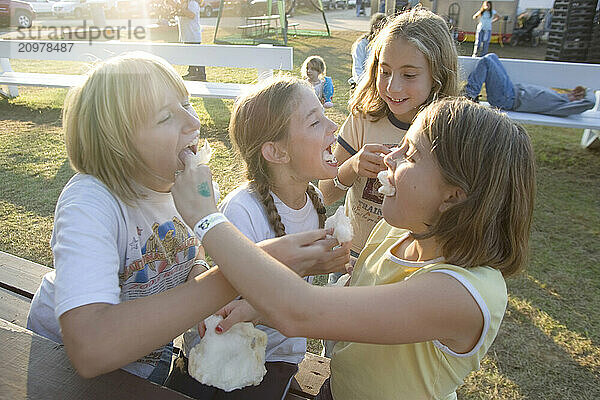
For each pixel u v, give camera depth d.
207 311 0.87
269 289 0.80
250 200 1.29
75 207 0.98
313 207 1.47
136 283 1.19
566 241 3.46
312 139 1.26
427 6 7.64
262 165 1.33
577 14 6.07
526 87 4.84
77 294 0.85
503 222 0.93
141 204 1.13
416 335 0.85
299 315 0.80
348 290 0.84
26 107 6.73
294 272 0.88
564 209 3.95
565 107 4.69
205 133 5.57
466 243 0.93
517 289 2.92
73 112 1.03
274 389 1.29
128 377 0.98
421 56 1.65
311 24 9.09
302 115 1.25
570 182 4.51
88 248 0.92
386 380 1.04
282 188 1.36
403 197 0.97
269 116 1.25
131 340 0.81
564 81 4.96
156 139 1.03
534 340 2.50
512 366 2.34
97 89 1.00
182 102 1.11
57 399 0.92
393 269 1.08
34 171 4.57
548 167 4.87
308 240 1.00
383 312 0.82
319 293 0.81
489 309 0.88
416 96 1.70
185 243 1.29
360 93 1.93
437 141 0.92
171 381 1.30
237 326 1.02
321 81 5.53
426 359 0.99
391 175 1.03
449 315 0.85
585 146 5.42
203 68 6.56
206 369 0.96
